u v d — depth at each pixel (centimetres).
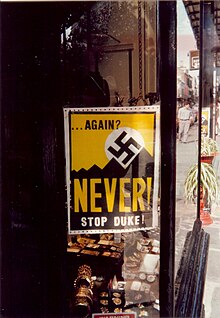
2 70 148
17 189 154
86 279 167
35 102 152
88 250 168
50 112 154
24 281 159
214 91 784
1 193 153
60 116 157
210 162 524
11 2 146
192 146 383
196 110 400
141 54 161
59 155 158
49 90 153
